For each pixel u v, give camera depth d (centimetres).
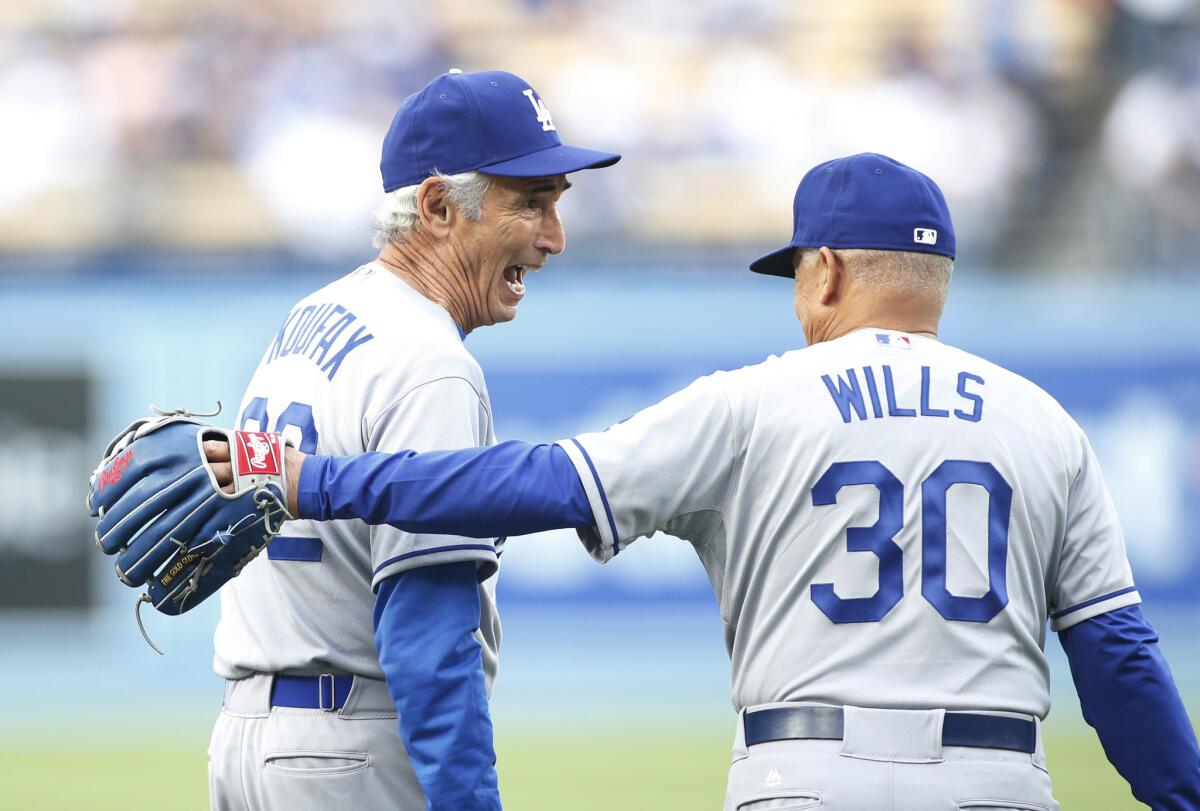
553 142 1049
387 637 916
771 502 893
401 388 954
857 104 4597
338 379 972
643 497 883
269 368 1031
